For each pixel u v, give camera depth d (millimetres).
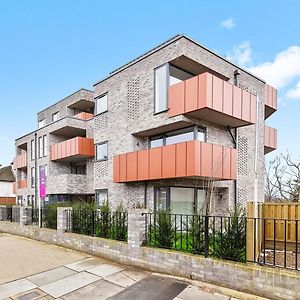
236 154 11773
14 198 31047
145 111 12352
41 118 25156
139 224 7109
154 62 12141
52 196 18812
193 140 10336
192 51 11328
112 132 14133
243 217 5938
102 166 14719
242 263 5426
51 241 10148
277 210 8102
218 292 5363
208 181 10883
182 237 6934
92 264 7391
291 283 4734
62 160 19500
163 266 6465
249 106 12008
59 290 5672
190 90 10531
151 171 11445
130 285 5875
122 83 13742
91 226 8867
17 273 6711
